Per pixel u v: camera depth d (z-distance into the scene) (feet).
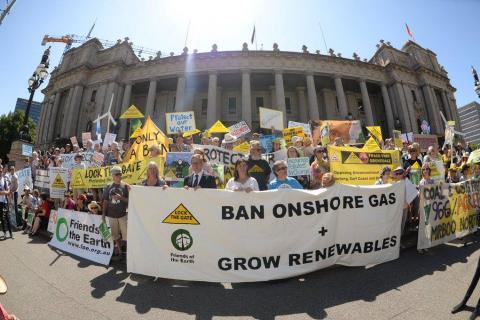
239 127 37.88
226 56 123.54
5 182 28.09
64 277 16.37
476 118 343.05
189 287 14.62
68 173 29.96
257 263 14.89
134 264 15.48
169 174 23.49
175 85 137.08
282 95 117.70
